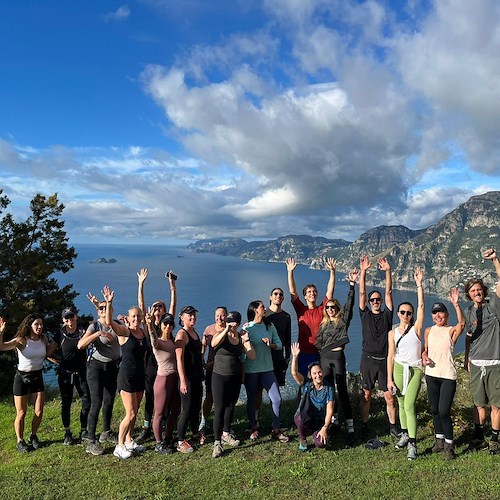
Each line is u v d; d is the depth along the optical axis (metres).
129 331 7.73
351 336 128.00
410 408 7.15
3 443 8.69
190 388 7.73
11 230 23.97
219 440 7.44
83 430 8.49
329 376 7.98
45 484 6.52
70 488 6.36
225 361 7.57
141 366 7.71
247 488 6.18
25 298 22.64
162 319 7.77
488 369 6.88
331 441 7.94
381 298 7.95
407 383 7.20
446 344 7.01
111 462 7.29
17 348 8.12
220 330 7.92
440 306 7.18
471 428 8.07
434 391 7.07
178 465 7.07
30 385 8.20
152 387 8.52
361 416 8.20
